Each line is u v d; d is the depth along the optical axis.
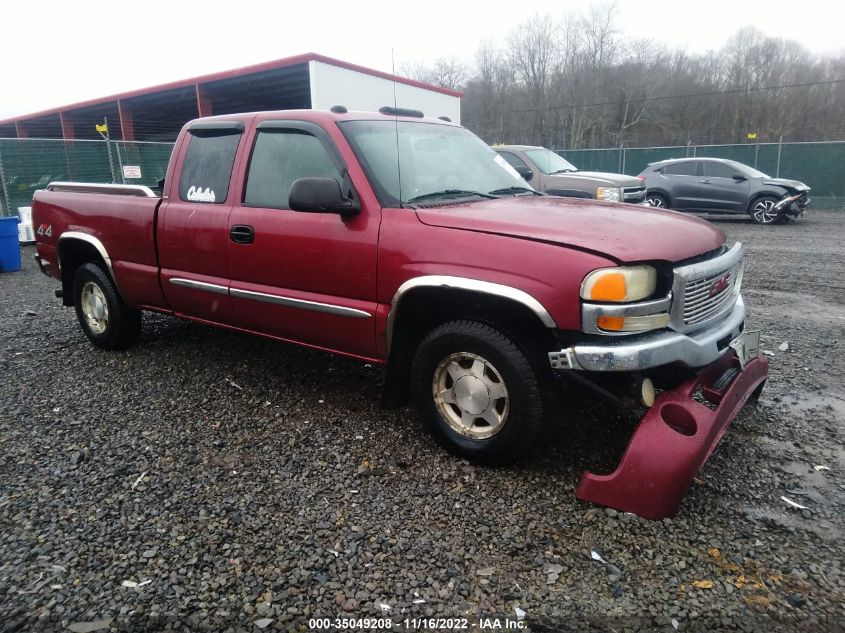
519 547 2.67
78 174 16.08
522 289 2.92
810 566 2.52
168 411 4.09
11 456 3.49
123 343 5.28
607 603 2.35
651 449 2.83
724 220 17.08
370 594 2.40
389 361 3.53
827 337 5.65
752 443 3.57
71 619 2.27
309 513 2.93
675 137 46.84
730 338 3.46
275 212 3.87
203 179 4.35
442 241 3.17
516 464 3.33
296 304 3.79
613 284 2.78
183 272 4.45
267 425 3.86
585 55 48.81
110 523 2.85
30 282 9.20
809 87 41.88
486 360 3.14
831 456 3.42
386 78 18.48
